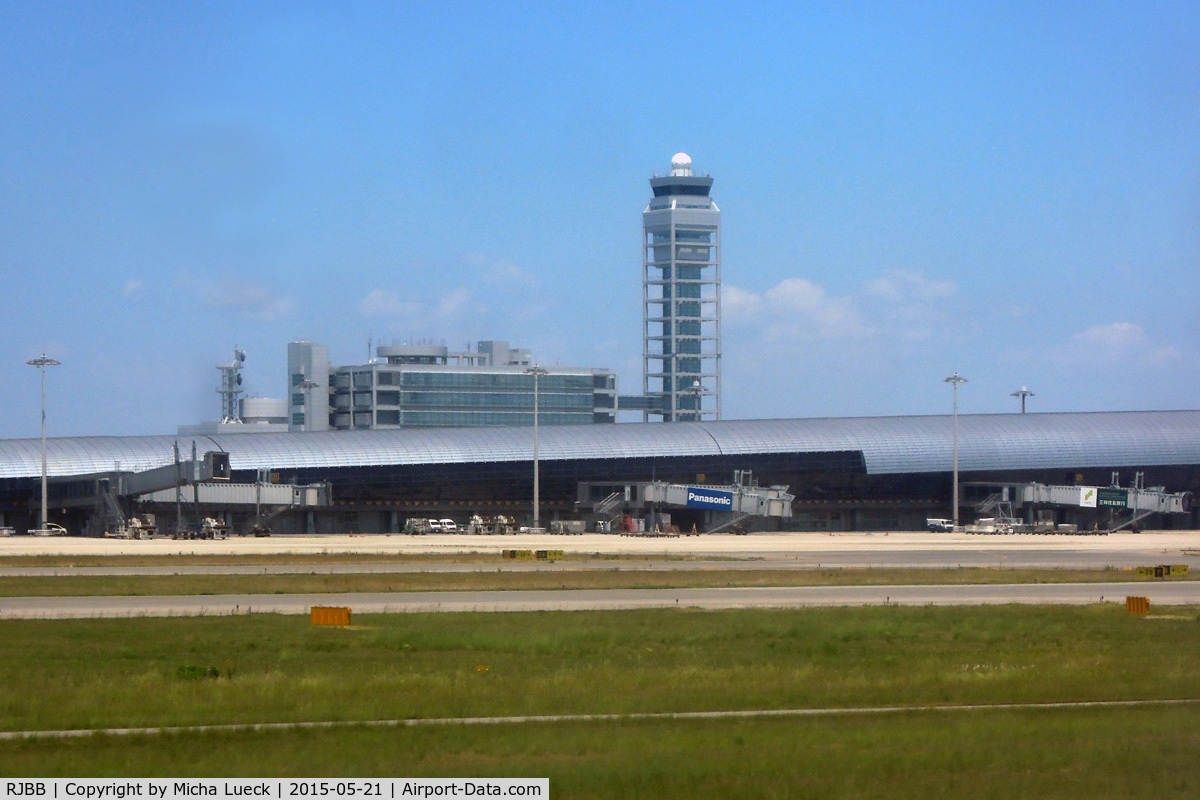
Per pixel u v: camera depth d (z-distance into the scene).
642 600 55.31
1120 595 59.62
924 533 174.75
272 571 75.12
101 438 170.25
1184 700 28.69
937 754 22.73
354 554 96.94
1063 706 27.86
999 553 106.06
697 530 172.50
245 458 170.25
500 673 32.19
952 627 43.97
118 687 29.39
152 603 52.69
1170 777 21.39
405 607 51.38
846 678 31.47
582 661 34.66
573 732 24.67
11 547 109.31
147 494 149.75
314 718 25.92
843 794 20.36
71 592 57.91
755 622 45.22
